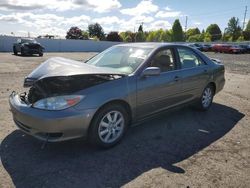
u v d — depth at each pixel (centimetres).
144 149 412
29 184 314
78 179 327
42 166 353
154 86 452
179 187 316
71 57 2467
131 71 438
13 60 1850
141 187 315
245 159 391
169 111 509
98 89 379
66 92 366
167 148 419
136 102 428
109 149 407
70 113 354
